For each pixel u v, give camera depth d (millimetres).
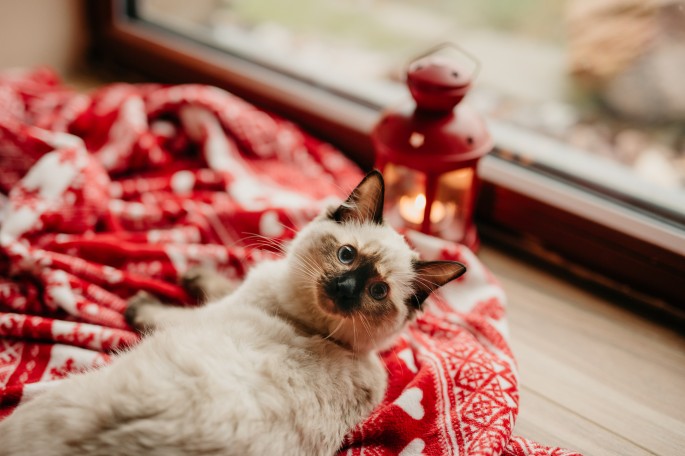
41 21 2338
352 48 2430
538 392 1390
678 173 1816
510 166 1880
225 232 1646
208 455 879
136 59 2516
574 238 1753
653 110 1885
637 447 1271
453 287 1565
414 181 1690
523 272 1800
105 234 1587
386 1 2412
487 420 1175
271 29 2504
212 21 2510
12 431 889
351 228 1266
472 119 1562
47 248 1478
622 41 1896
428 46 2316
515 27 2133
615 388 1420
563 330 1590
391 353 1390
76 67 2564
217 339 1059
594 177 1801
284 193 1827
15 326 1263
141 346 1080
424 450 1146
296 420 991
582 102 2029
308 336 1200
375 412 1192
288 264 1265
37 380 1209
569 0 1986
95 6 2479
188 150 2010
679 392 1422
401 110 1574
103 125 1932
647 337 1586
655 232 1605
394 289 1200
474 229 1833
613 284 1750
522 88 2131
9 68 2297
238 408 928
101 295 1397
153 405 890
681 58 1790
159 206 1699
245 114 2000
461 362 1312
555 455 1160
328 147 2078
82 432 863
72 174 1587
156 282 1469
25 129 1663
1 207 1581
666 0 1775
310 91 2207
